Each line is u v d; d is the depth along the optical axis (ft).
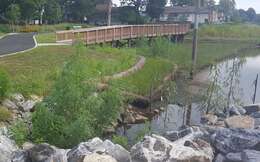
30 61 59.36
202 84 72.49
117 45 111.34
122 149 21.27
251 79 80.59
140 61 78.28
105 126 35.47
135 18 233.14
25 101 40.52
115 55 78.84
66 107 30.91
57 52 71.05
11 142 25.46
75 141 29.48
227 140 24.67
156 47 102.89
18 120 35.32
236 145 24.23
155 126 46.57
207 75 82.58
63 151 21.57
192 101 58.03
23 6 179.52
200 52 123.75
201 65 94.38
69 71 31.63
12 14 163.02
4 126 33.32
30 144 28.35
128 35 117.91
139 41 119.24
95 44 97.25
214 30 200.54
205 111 50.21
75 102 30.94
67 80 31.09
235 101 53.62
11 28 157.28
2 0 176.45
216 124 34.30
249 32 211.00
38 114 30.50
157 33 137.90
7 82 39.40
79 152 20.62
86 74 32.53
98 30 98.94
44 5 201.87
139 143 22.13
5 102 38.65
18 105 39.27
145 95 57.77
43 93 43.73
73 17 241.14
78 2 234.58
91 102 32.53
